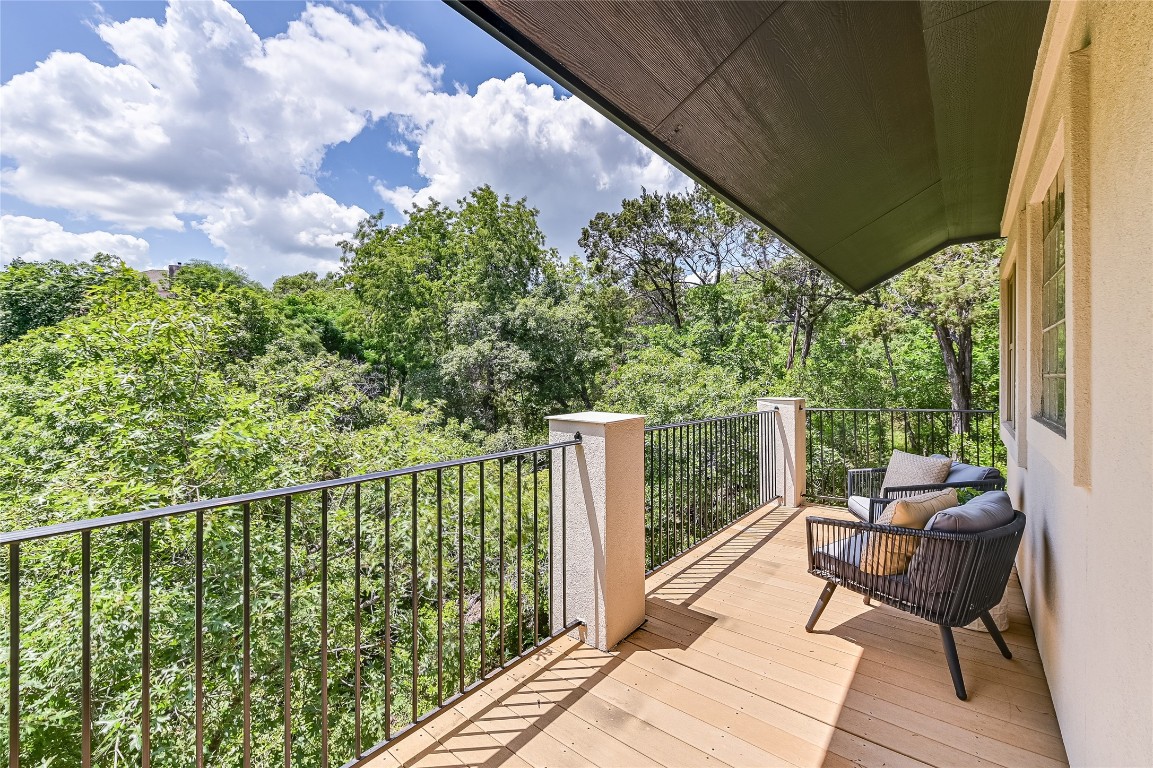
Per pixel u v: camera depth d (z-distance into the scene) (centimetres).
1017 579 321
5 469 648
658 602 295
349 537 661
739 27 159
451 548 752
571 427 254
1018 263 311
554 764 174
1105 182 132
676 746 181
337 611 630
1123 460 121
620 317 1775
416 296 1756
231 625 520
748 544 390
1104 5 131
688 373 1186
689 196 1670
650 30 154
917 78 214
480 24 146
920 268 1009
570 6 141
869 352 1245
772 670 227
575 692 212
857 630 261
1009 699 203
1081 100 149
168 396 647
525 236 1803
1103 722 132
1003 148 301
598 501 244
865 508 336
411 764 174
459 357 1472
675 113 193
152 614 489
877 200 328
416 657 190
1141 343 110
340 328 2156
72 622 453
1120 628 121
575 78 167
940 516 213
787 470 490
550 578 263
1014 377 349
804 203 296
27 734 439
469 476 822
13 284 1444
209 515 545
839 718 194
